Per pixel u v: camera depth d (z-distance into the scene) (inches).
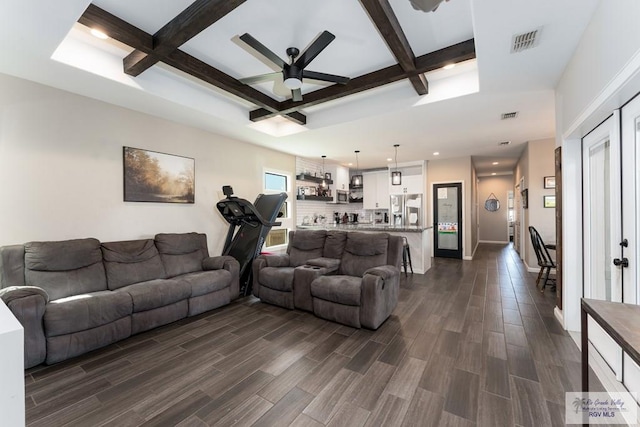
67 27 78.2
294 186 254.1
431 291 164.2
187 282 124.6
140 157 142.0
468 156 265.6
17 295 83.7
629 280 72.2
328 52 108.3
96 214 126.3
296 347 98.9
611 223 81.3
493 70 103.3
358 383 77.5
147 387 76.6
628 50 57.4
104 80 109.0
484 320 120.0
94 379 80.4
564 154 106.6
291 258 160.2
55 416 65.7
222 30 95.5
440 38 97.7
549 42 86.2
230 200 158.1
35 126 109.4
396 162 293.9
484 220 421.1
